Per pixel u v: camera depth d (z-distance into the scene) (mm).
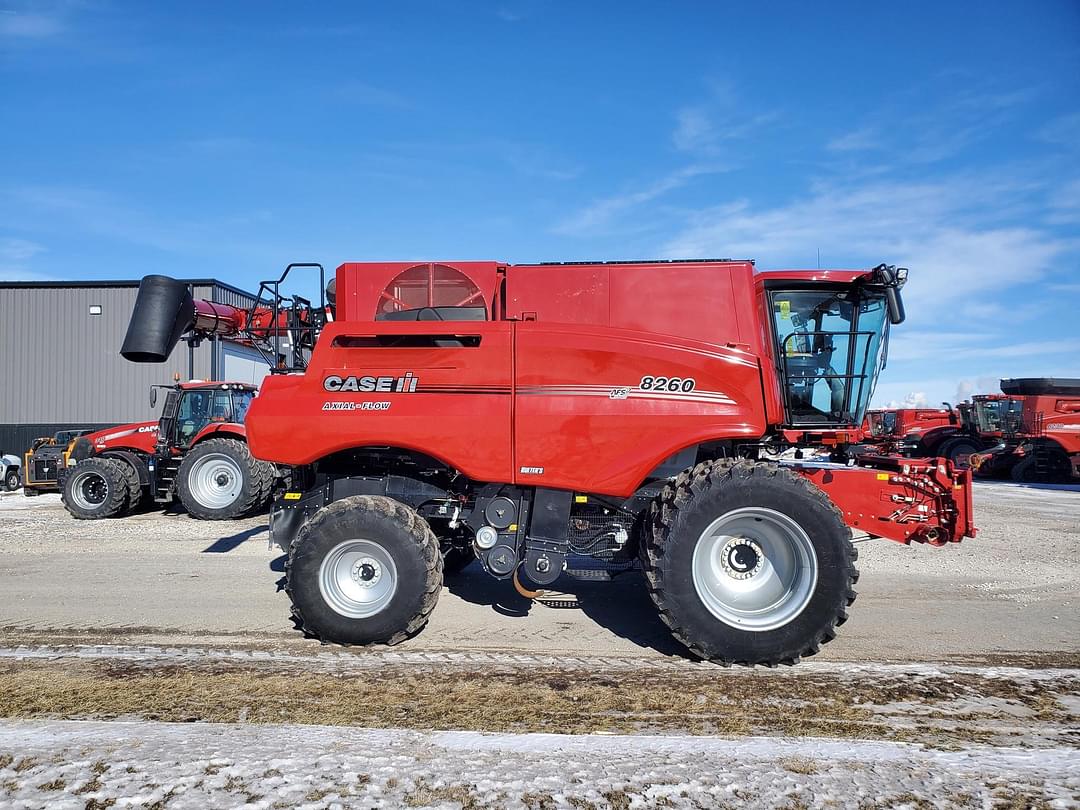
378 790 2734
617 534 4977
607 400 4777
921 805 2668
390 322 4902
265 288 5945
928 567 7398
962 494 5172
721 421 4742
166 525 10438
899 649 4770
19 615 5512
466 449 4801
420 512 5234
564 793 2732
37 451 15242
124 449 12344
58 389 23953
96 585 6480
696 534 4422
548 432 4773
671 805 2658
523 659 4512
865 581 6797
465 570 7133
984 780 2869
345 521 4699
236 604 5828
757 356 4859
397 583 4652
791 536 4438
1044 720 3568
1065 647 4820
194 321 7383
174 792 2695
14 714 3529
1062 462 19250
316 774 2854
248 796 2674
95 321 24078
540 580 4855
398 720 3475
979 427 21422
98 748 3080
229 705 3668
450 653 4625
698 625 4387
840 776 2891
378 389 4902
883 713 3643
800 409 5414
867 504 5242
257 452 4945
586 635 5062
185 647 4727
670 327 5016
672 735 3309
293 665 4344
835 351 5402
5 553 8070
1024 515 11609
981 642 4930
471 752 3086
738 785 2811
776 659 4379
